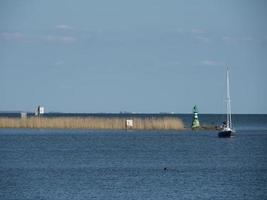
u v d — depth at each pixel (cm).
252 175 19250
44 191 16238
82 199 15162
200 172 19975
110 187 16838
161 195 15675
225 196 15575
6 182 17675
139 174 19425
